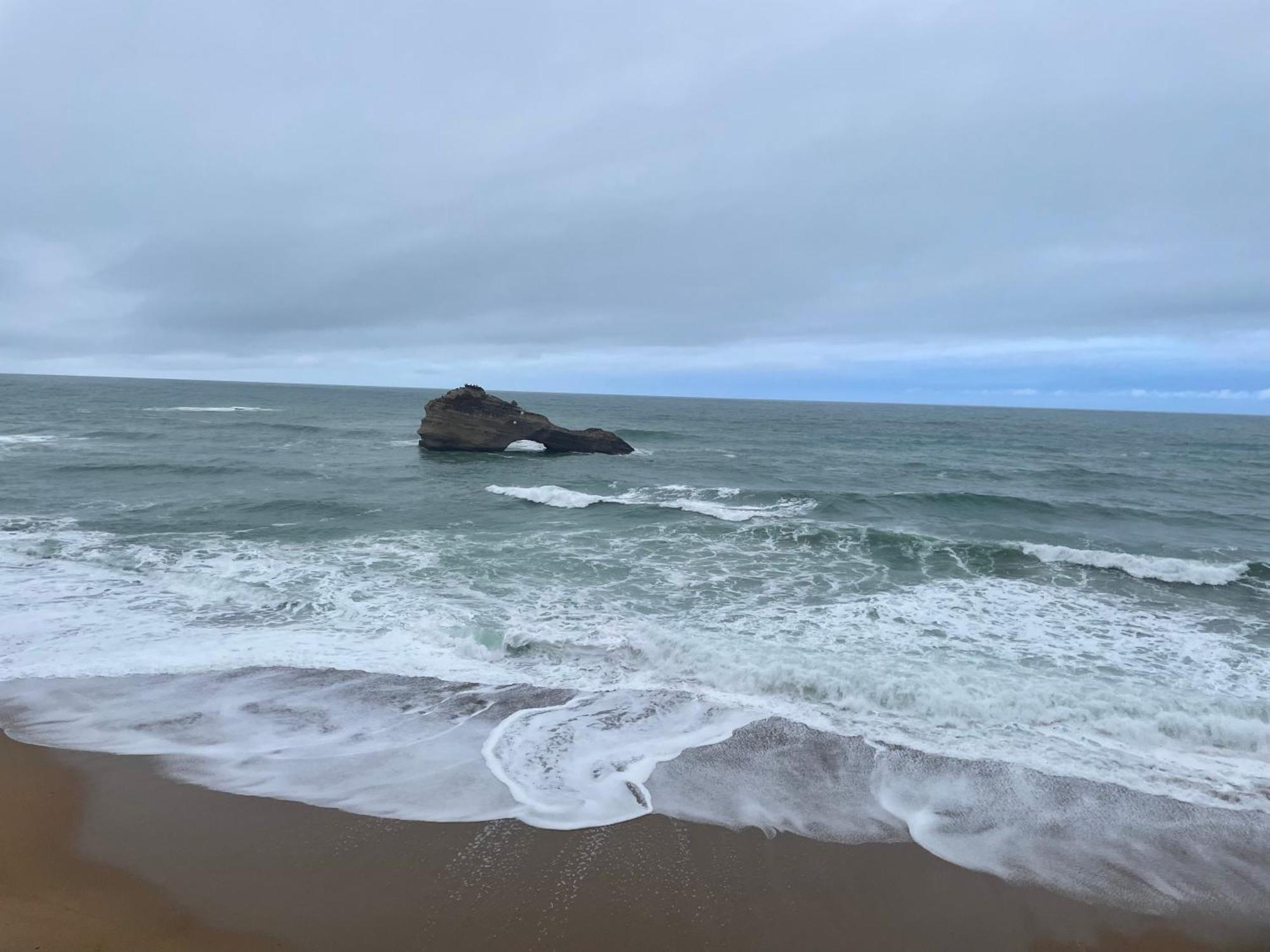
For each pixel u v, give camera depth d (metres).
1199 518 22.36
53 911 5.27
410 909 5.41
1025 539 18.45
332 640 10.46
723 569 14.73
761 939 5.25
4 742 7.53
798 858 6.14
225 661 9.62
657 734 8.07
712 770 7.39
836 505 22.72
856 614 12.12
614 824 6.49
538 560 15.08
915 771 7.46
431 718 8.30
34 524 17.00
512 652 10.16
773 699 8.92
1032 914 5.62
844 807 6.86
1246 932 5.51
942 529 19.69
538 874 5.82
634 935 5.23
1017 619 12.14
